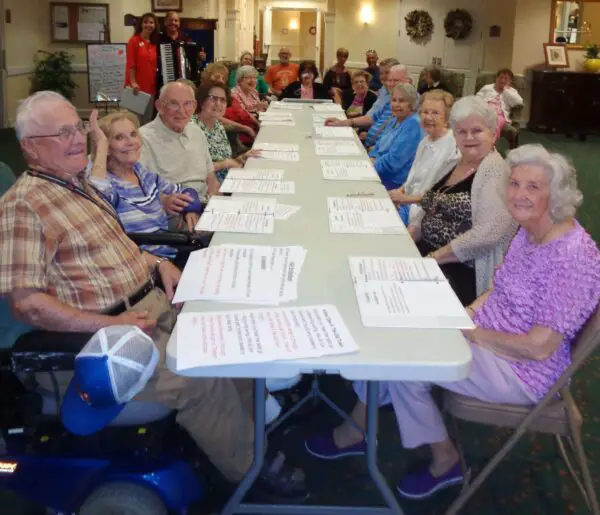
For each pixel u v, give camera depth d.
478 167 2.26
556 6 9.50
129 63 6.24
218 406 1.60
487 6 10.06
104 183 2.19
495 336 1.60
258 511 1.53
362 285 1.48
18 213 1.54
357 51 12.12
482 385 1.62
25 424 1.57
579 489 1.96
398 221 2.06
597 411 2.38
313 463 2.06
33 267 1.51
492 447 2.16
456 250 2.18
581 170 6.89
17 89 8.32
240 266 1.59
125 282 1.73
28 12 8.45
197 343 1.20
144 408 1.58
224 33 10.19
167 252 2.37
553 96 9.38
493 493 1.93
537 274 1.60
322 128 4.27
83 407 1.27
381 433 2.22
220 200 2.26
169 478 1.51
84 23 8.73
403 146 3.51
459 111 2.24
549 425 1.62
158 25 6.58
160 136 2.97
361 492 1.93
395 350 1.20
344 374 1.15
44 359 1.43
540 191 1.56
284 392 2.29
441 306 1.38
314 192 2.47
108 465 1.51
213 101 3.56
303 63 7.39
